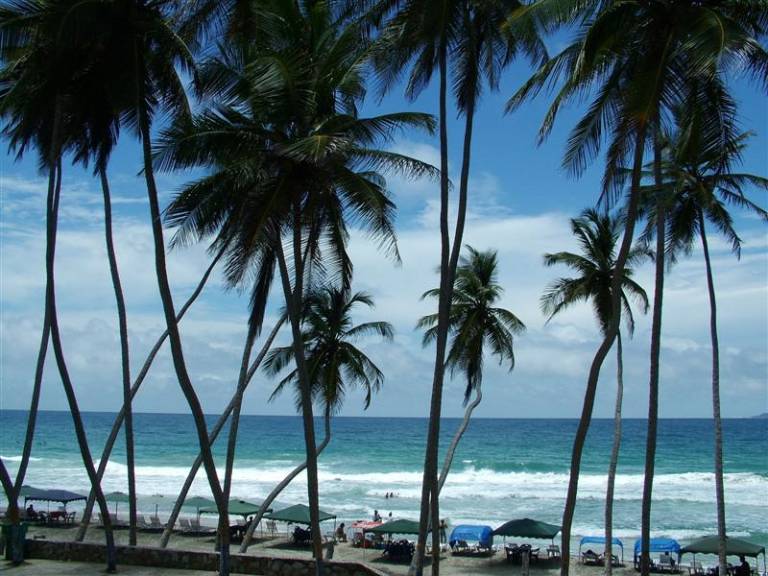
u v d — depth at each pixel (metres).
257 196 16.03
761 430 153.38
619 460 84.62
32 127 18.33
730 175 20.58
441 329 17.06
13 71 17.23
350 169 16.61
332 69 16.64
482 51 17.00
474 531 31.78
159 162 16.31
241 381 23.73
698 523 40.88
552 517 42.69
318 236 18.56
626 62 15.19
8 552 18.95
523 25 14.91
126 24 15.98
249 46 16.84
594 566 29.42
